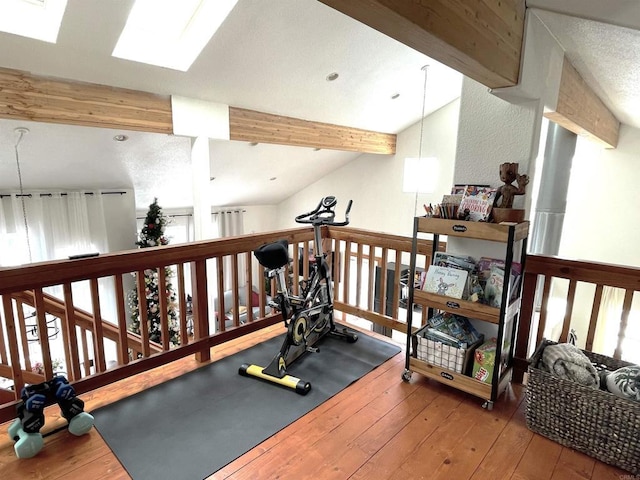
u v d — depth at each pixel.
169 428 1.87
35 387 1.78
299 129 4.82
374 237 2.91
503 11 1.61
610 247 4.75
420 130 6.31
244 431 1.85
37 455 1.68
